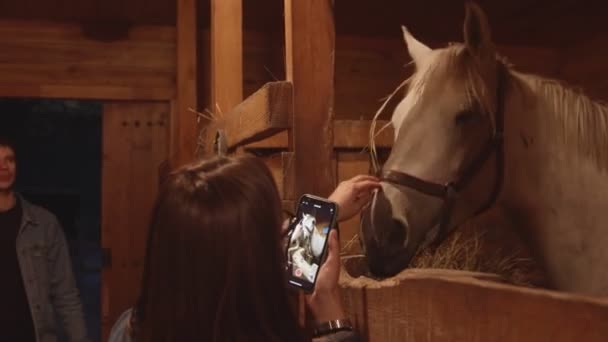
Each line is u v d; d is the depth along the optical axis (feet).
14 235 8.68
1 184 8.61
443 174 5.38
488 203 5.72
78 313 9.20
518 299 2.60
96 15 12.30
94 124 49.96
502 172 5.61
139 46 12.65
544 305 2.48
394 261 5.35
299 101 4.28
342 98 13.52
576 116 5.49
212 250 2.16
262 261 2.19
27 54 12.28
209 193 2.22
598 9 12.98
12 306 8.51
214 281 2.16
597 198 5.34
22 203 8.93
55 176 49.39
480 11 5.32
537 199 5.57
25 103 45.52
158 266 2.24
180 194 2.25
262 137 4.89
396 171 5.43
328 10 4.34
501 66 5.68
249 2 12.03
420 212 5.37
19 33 12.26
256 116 4.64
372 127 6.31
